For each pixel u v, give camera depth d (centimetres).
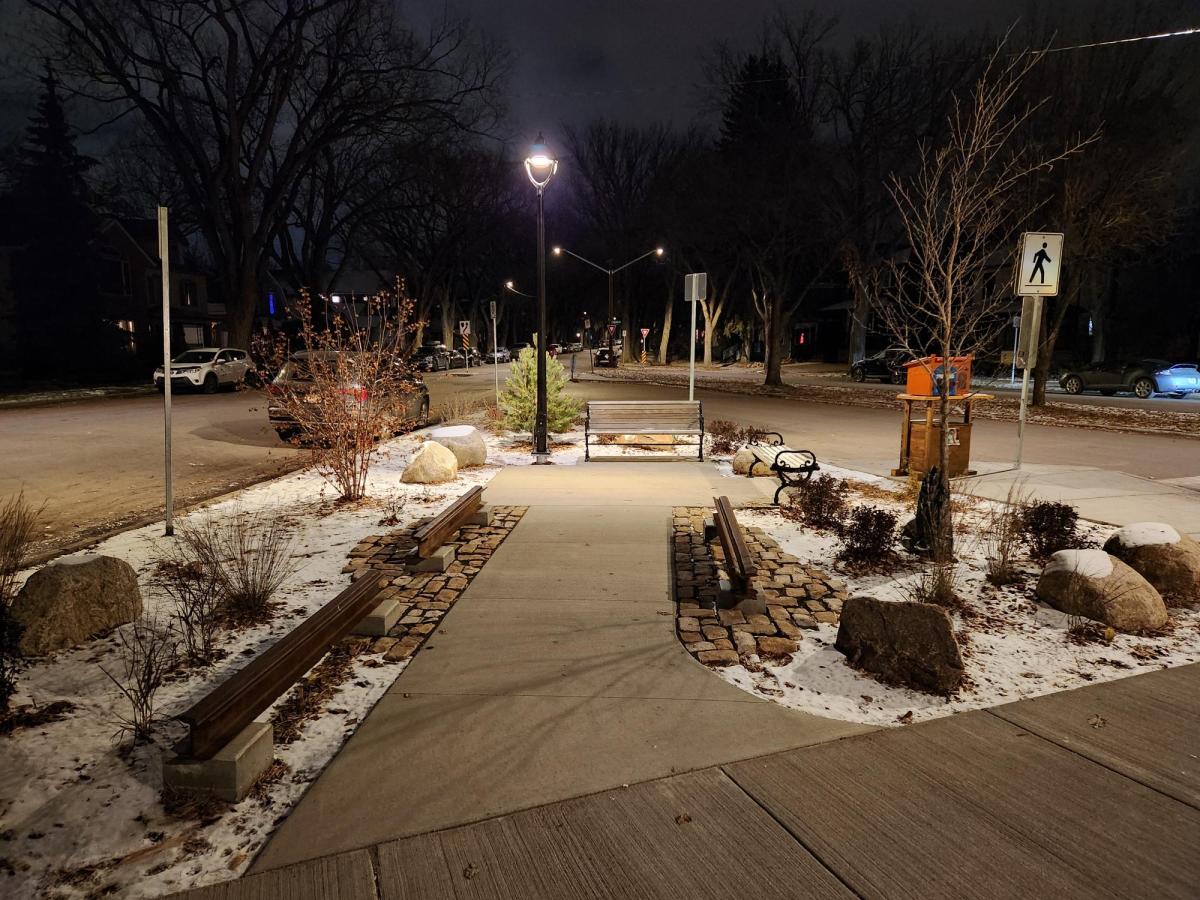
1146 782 313
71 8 2795
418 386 1608
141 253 4344
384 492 927
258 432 1593
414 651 449
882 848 272
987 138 747
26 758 336
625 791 308
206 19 3098
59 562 476
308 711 377
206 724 300
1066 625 491
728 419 1903
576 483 978
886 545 645
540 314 1166
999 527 715
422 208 5312
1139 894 248
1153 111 1706
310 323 1213
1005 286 1132
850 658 433
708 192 3450
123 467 1160
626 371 5147
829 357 5994
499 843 277
